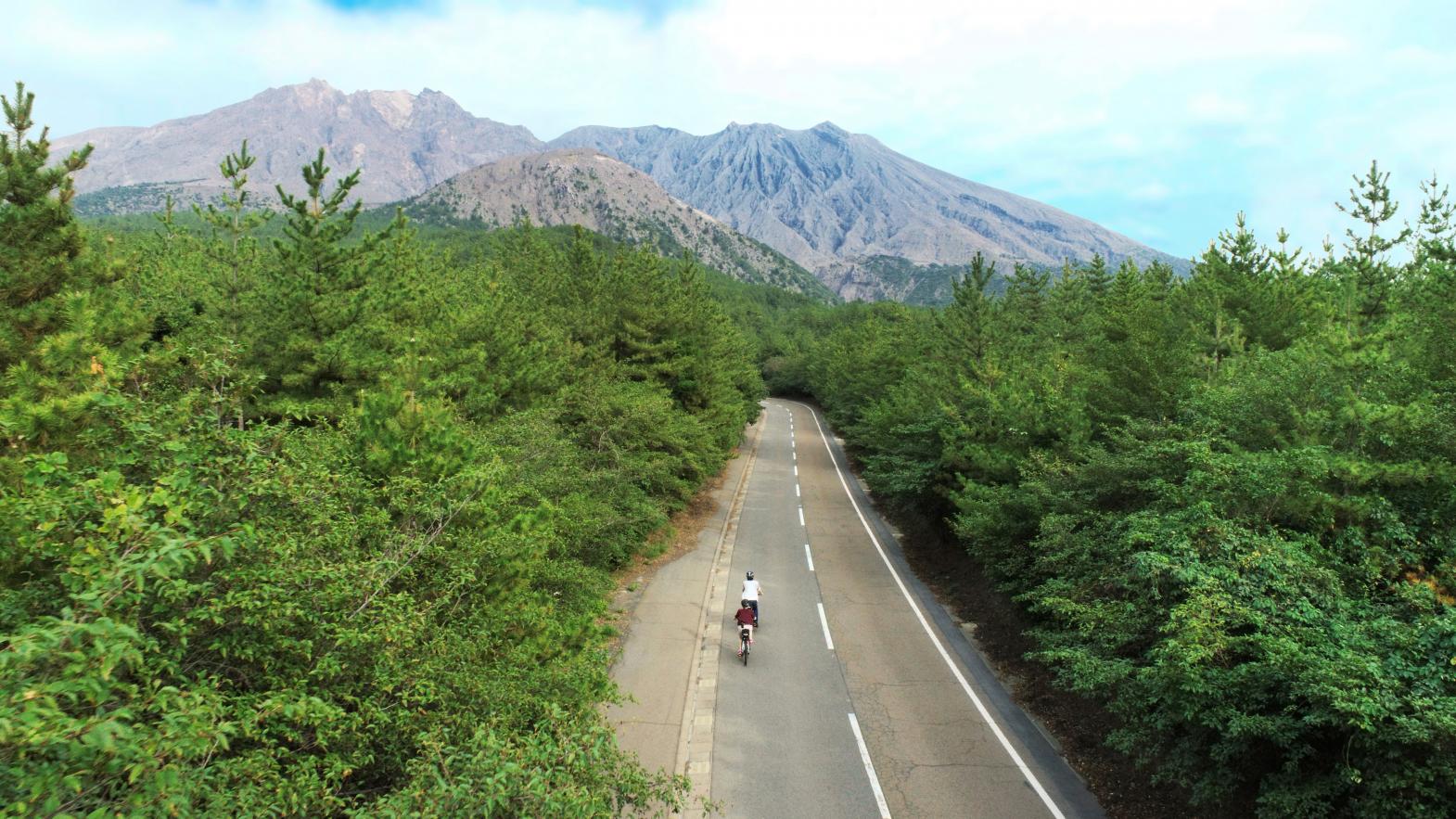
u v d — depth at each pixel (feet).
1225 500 35.96
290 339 57.77
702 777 41.16
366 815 17.66
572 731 22.88
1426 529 33.76
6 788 12.07
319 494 26.35
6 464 22.43
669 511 99.40
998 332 108.58
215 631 21.33
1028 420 66.03
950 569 82.84
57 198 40.88
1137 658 37.37
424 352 62.90
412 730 23.84
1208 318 63.82
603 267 122.52
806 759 43.39
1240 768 31.50
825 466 163.22
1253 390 42.91
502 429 59.98
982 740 45.85
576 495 61.41
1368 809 23.91
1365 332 53.93
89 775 13.70
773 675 55.26
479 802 18.15
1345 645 26.50
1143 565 33.24
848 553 93.56
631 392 86.48
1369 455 36.88
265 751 18.52
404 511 30.94
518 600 35.37
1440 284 50.06
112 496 15.98
